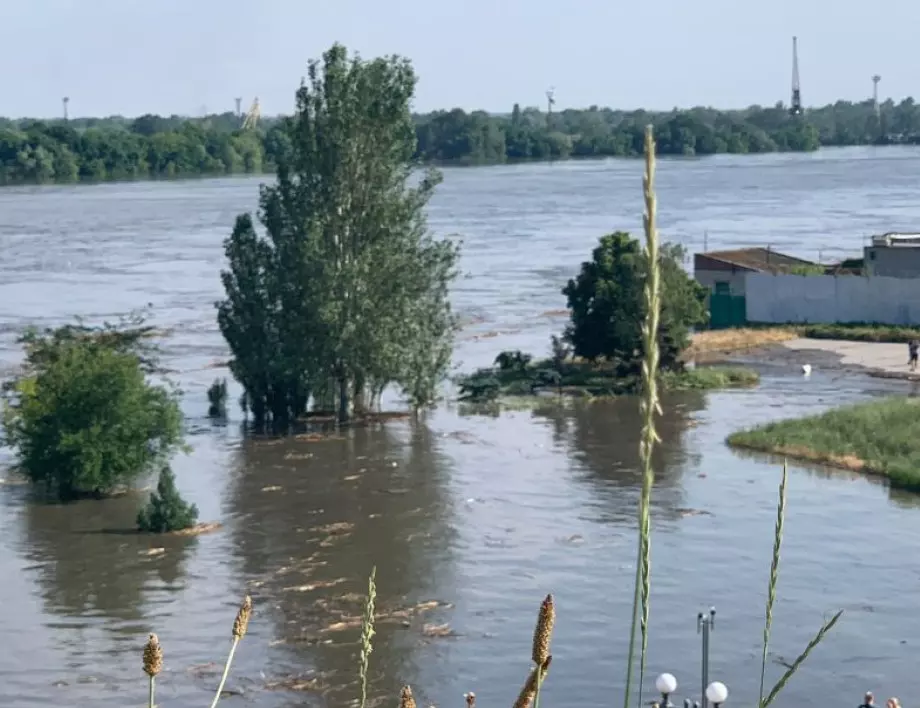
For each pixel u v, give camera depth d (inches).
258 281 2458.2
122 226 6574.8
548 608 273.3
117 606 1471.5
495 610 1427.2
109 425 1955.0
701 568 1535.4
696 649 1295.5
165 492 1772.9
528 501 1851.6
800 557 1568.7
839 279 3174.2
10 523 1815.9
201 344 3243.1
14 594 1512.1
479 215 7017.7
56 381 1968.5
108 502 1921.8
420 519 1780.3
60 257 5211.6
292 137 2453.2
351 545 1676.9
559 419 2391.7
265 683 1256.8
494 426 2351.1
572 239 5629.9
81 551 1675.7
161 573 1584.6
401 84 2442.2
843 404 2426.2
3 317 3639.3
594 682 1228.5
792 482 1911.9
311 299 2370.8
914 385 2573.8
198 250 5408.5
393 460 2118.6
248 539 1713.8
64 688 1250.0
